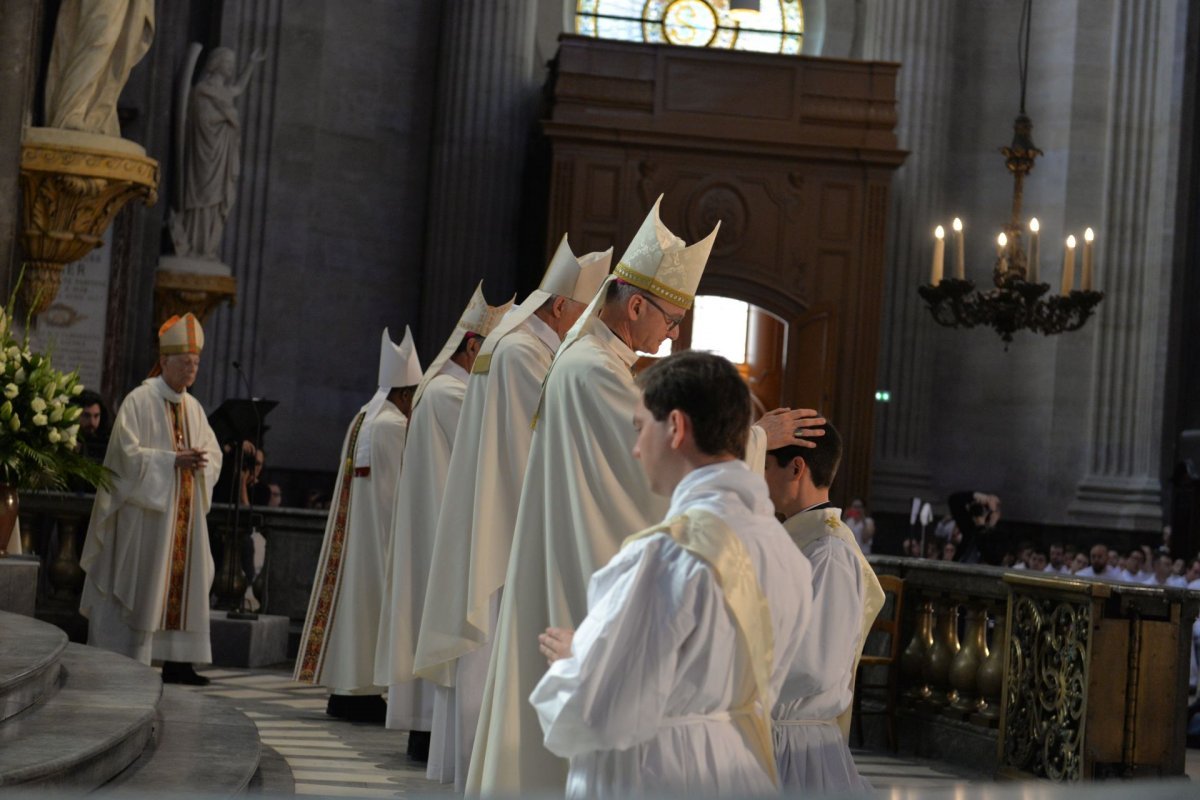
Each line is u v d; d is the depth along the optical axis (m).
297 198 18.58
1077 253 20.41
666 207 18.34
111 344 13.50
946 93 20.61
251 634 10.14
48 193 11.44
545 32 21.12
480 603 4.96
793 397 18.61
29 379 7.72
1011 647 7.24
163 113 14.56
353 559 7.78
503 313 6.93
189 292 14.67
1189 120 20.59
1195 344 20.53
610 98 18.34
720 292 18.45
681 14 21.38
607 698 2.47
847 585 3.57
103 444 11.45
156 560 8.66
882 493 19.97
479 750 3.95
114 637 8.67
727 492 2.63
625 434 3.80
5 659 4.94
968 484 20.75
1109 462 20.36
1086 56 20.50
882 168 18.61
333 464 19.02
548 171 18.81
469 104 19.36
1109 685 6.55
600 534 3.80
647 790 2.51
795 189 18.55
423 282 19.59
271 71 18.31
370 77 19.34
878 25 20.44
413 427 6.84
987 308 13.94
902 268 20.17
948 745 7.85
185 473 8.80
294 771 6.12
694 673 2.52
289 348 18.53
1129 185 20.45
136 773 4.80
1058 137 20.55
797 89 18.53
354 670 7.71
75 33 11.78
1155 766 6.57
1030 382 20.62
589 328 4.03
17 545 8.30
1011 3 21.03
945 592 8.10
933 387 20.83
